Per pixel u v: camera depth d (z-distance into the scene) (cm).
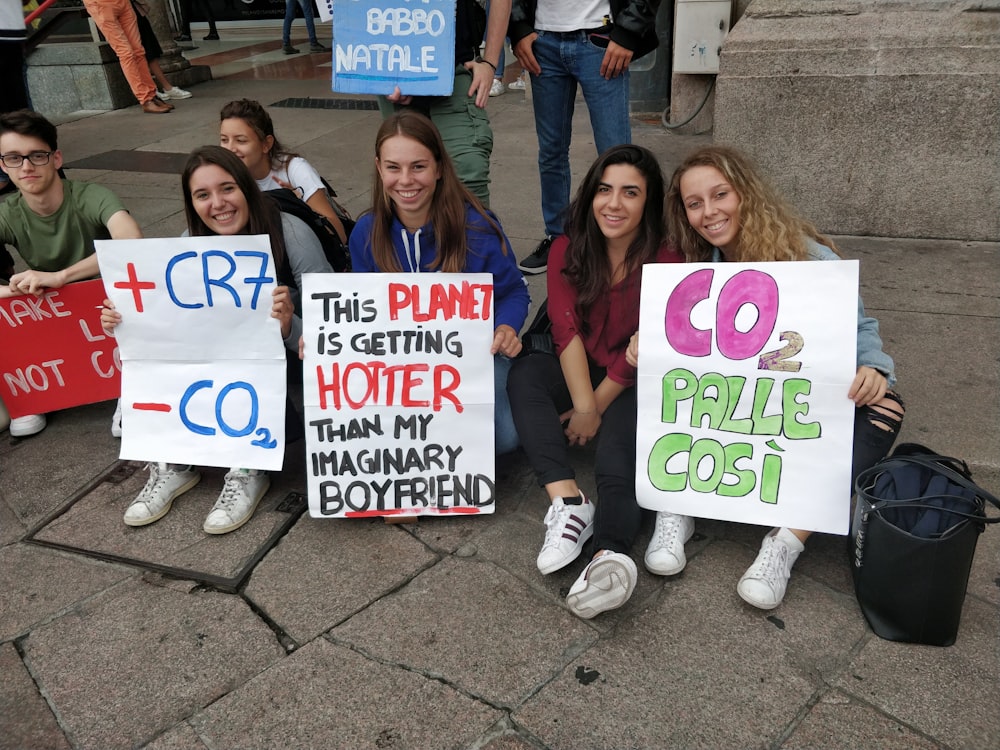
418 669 201
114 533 259
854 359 209
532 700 191
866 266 397
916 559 187
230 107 334
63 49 831
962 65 386
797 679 192
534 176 551
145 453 268
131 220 306
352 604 224
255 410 262
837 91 410
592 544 227
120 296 258
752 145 436
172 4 1384
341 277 242
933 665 193
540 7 362
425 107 337
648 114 697
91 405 341
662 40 675
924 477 197
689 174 229
